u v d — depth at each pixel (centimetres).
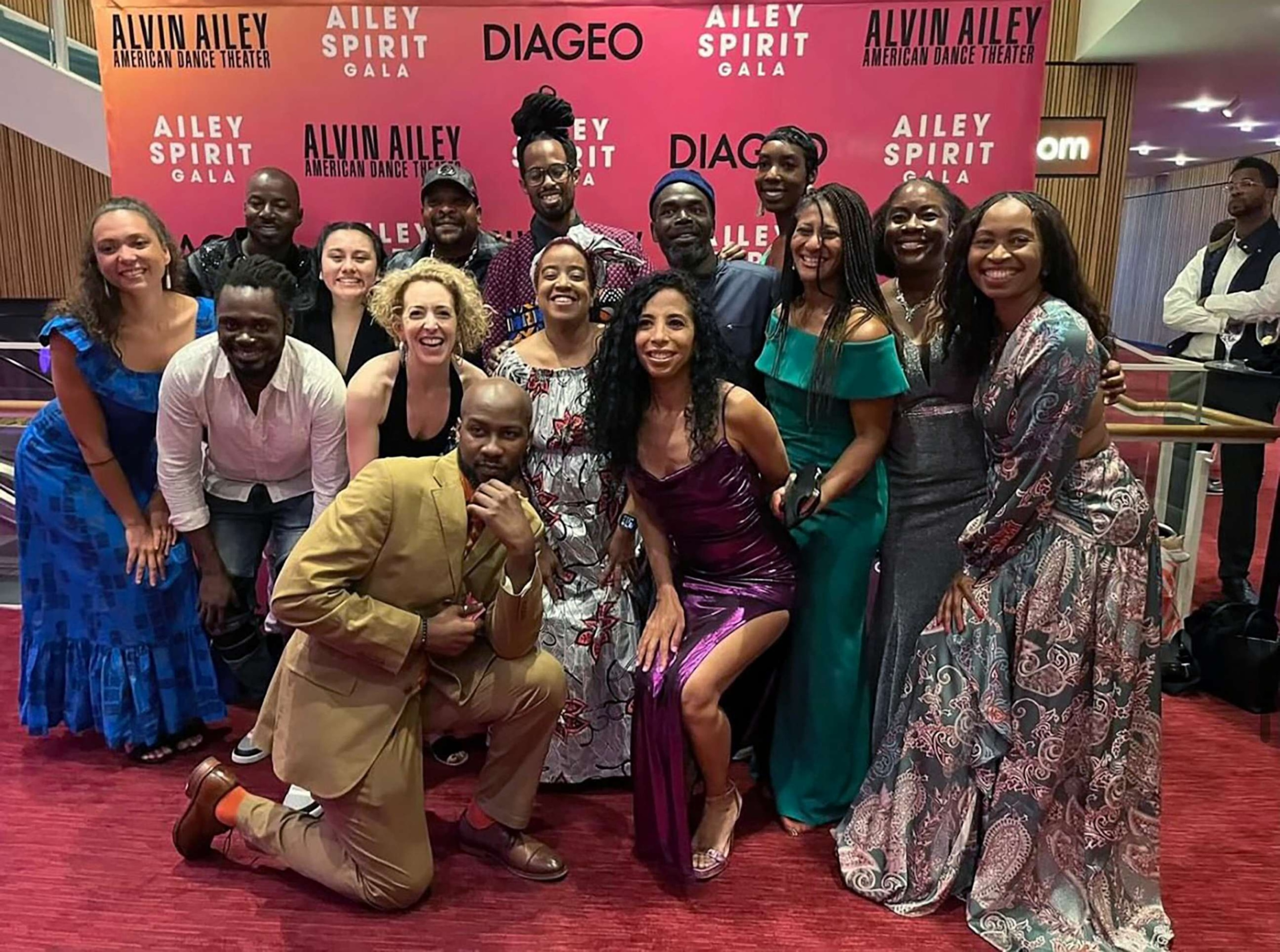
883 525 233
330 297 294
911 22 345
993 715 200
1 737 285
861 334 212
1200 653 325
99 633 262
